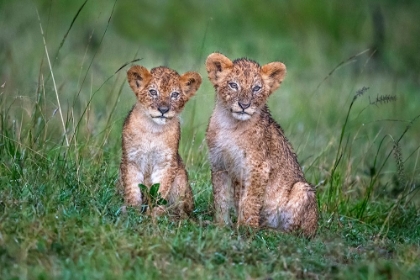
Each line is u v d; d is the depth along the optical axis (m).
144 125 12.39
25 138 13.07
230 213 12.54
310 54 25.52
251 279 9.41
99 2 27.48
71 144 12.99
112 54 23.73
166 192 12.54
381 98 14.05
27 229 9.81
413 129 20.39
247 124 12.07
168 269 9.39
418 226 13.00
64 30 25.56
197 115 17.91
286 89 22.14
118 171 13.00
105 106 15.98
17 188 11.34
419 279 9.74
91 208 10.88
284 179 12.39
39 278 8.73
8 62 20.08
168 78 12.42
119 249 9.73
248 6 29.08
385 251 11.16
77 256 9.47
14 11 25.75
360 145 18.02
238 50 24.70
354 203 13.87
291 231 12.14
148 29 26.95
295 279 9.65
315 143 16.86
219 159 12.28
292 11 28.77
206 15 28.45
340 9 28.77
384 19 27.97
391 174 16.55
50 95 16.05
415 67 26.08
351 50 26.73
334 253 10.62
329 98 21.53
